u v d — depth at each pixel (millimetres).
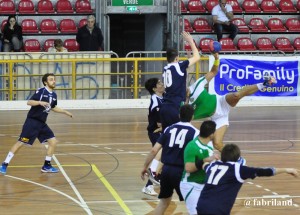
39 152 15891
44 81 13570
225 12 26000
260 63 23234
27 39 25344
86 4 26438
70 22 25906
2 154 15539
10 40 23703
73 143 17031
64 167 14234
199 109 11773
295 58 23672
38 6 26156
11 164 14531
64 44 25047
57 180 13062
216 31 25938
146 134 18344
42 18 26297
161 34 27016
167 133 9656
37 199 11656
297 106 23875
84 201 11516
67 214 10695
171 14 25906
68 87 22766
